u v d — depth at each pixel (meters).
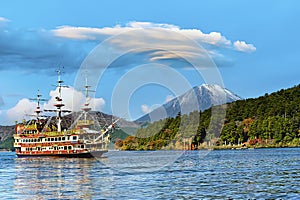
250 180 70.31
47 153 170.50
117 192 57.91
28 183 71.12
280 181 68.50
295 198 52.53
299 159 125.75
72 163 128.62
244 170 89.44
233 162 117.69
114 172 84.38
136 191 58.66
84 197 54.69
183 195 55.06
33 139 175.75
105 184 66.38
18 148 180.38
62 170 98.94
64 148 164.00
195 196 54.38
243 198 52.78
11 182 73.19
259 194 55.59
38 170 101.50
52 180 74.94
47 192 59.56
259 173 82.19
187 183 66.69
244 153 179.25
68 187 64.19
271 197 53.31
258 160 124.50
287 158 132.38
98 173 85.06
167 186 63.19
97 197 54.41
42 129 182.50
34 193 58.88
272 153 171.62
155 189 60.25
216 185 64.31
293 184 64.62
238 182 67.75
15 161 154.50
